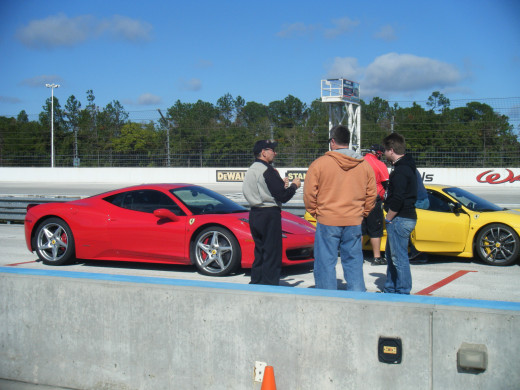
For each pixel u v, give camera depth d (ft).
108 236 23.80
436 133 97.96
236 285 11.48
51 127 129.39
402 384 9.83
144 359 11.76
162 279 12.18
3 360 13.12
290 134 115.65
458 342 9.50
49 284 12.71
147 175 116.78
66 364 12.49
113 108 195.93
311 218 28.35
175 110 225.15
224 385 11.10
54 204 25.38
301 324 10.54
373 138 115.03
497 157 94.48
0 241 34.65
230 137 113.80
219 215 22.79
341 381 10.24
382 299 10.11
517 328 9.16
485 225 24.66
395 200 16.63
